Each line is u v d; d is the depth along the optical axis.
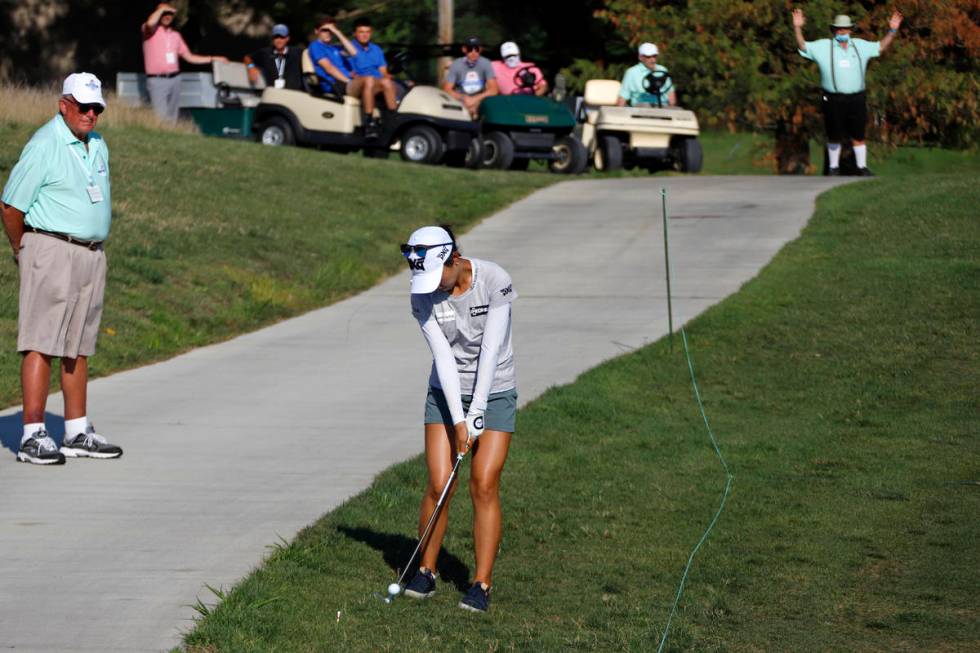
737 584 19.50
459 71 71.06
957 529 22.16
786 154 102.81
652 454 26.98
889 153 102.38
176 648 16.12
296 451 26.12
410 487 23.66
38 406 25.05
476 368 17.97
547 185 63.19
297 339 38.31
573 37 118.12
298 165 61.56
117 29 113.06
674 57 98.00
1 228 43.53
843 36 67.94
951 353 35.72
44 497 22.81
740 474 25.67
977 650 17.00
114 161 55.66
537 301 42.75
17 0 112.06
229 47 108.25
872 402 31.56
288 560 19.38
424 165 66.00
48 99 64.38
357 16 106.19
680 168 71.44
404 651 16.47
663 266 46.94
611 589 19.22
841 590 19.28
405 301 44.06
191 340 37.50
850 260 46.19
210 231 48.22
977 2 93.19
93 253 25.12
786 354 36.09
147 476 24.22
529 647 16.78
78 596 18.02
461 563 20.16
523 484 24.42
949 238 48.12
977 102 95.38
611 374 33.31
